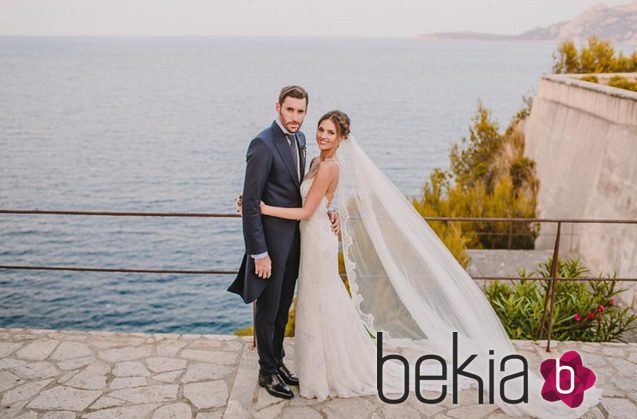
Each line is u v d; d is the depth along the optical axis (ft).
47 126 314.55
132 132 294.05
